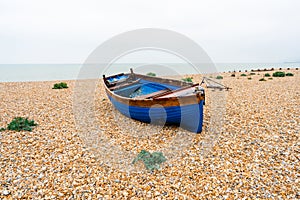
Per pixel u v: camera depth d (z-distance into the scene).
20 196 4.37
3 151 6.35
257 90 15.77
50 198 4.32
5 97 15.39
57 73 46.34
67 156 6.15
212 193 4.43
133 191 4.56
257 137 7.13
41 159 5.93
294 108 10.29
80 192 4.52
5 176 5.07
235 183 4.72
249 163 5.53
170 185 4.75
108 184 4.82
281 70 35.97
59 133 7.99
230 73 32.94
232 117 9.39
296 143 6.55
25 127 8.30
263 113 9.74
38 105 12.79
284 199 4.19
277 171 5.12
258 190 4.47
